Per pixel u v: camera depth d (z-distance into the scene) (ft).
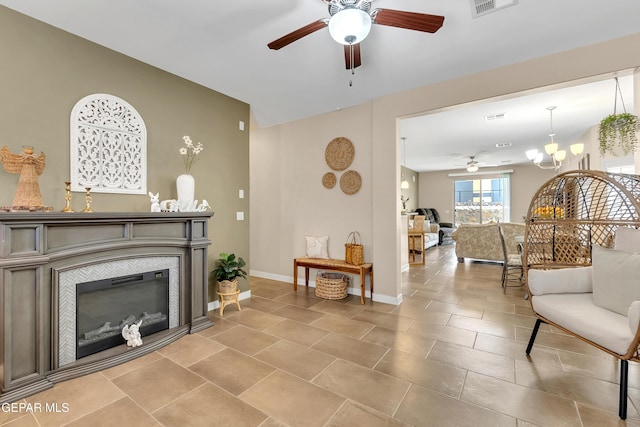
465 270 18.33
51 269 6.56
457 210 35.96
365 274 12.37
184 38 8.06
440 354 7.80
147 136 9.44
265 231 16.42
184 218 9.14
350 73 10.06
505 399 5.93
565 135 19.45
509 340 8.62
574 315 6.36
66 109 7.72
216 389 6.27
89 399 5.91
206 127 11.24
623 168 15.64
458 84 10.32
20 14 7.02
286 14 7.04
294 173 15.26
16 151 6.95
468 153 25.31
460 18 7.12
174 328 8.97
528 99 13.07
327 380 6.61
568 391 6.17
